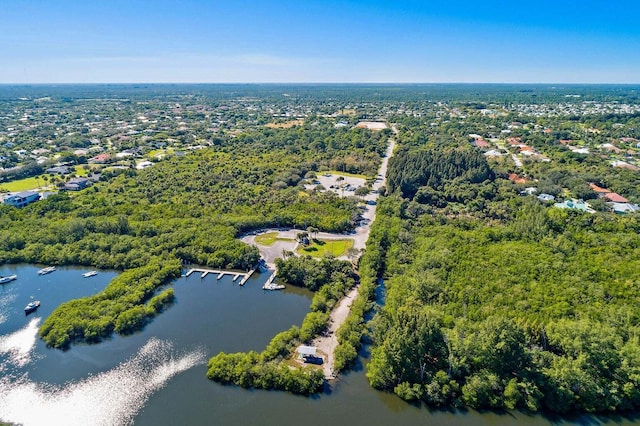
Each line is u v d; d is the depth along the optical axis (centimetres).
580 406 9169
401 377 9656
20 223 17800
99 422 8844
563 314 11088
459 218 19575
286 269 14500
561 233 16425
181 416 8962
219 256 15688
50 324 11569
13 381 9925
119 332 11719
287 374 9700
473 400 9194
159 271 14512
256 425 8750
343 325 11388
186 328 11994
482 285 12556
